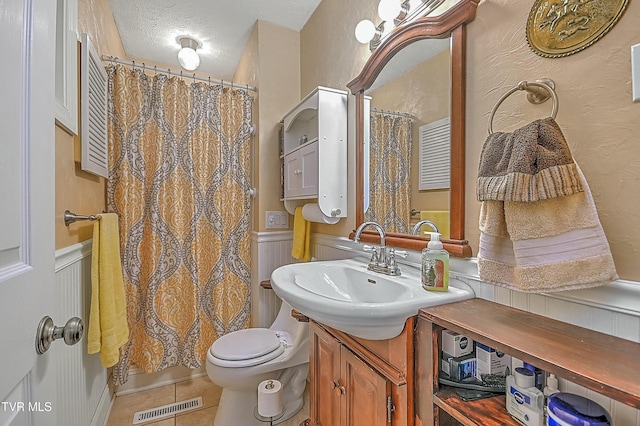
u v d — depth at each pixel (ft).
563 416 1.74
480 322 2.18
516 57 2.54
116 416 5.23
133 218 5.60
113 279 4.38
